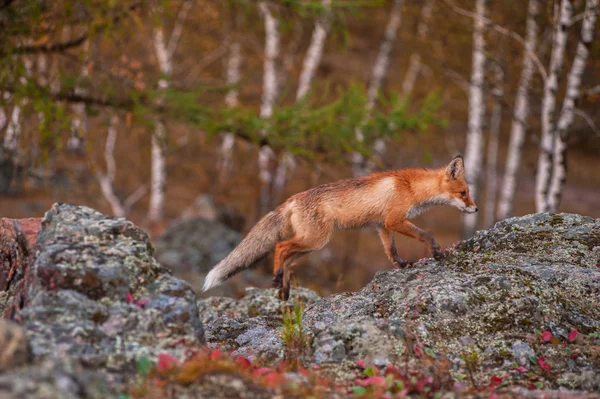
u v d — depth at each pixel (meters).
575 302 7.06
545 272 7.45
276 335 7.30
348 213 8.40
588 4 15.00
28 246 6.87
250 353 6.74
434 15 20.39
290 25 19.19
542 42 19.69
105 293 5.83
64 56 16.23
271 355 6.62
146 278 6.10
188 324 5.89
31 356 4.82
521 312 6.68
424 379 5.61
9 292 7.07
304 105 18.12
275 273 8.45
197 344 5.70
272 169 24.97
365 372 5.75
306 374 5.64
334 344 6.22
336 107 17.94
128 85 16.55
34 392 4.18
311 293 9.88
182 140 26.19
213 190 26.77
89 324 5.49
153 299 5.96
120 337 5.53
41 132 14.32
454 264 7.93
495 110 28.66
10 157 15.87
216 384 4.96
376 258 26.06
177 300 6.01
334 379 5.77
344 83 31.92
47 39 15.70
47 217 6.63
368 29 33.78
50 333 5.32
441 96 26.70
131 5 15.69
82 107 19.64
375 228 8.77
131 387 4.84
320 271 22.97
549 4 15.62
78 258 5.92
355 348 6.21
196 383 4.95
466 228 24.83
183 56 27.94
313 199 8.50
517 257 8.00
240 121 17.80
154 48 24.58
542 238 8.36
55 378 4.44
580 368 6.09
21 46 15.24
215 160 28.42
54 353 5.12
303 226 8.46
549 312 6.73
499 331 6.53
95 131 23.53
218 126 17.39
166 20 21.33
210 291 16.02
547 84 15.64
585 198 41.62
